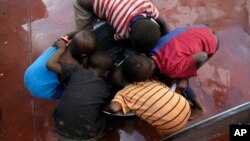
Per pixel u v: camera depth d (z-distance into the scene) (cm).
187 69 184
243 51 235
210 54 196
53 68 189
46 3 261
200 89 222
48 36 248
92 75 185
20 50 244
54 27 252
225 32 243
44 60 195
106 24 206
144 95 178
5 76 234
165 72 186
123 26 189
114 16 190
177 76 187
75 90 180
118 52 213
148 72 178
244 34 241
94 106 181
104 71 192
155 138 208
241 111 144
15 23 255
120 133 210
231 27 244
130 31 186
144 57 179
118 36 199
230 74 227
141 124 212
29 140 211
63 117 181
